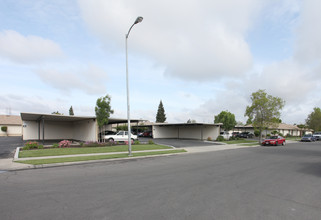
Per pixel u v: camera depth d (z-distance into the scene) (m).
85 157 12.84
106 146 19.25
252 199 5.34
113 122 29.20
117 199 5.22
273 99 30.34
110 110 21.73
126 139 25.02
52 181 7.10
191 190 6.10
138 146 19.84
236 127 57.34
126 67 15.36
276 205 4.92
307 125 66.75
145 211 4.45
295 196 5.63
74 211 4.41
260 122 30.77
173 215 4.25
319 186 6.71
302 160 12.95
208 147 22.55
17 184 6.68
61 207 4.64
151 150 17.59
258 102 30.23
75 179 7.41
